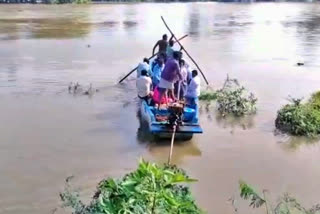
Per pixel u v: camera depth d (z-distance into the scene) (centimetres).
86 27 3397
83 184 896
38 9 4809
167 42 1634
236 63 2170
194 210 533
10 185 893
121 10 4894
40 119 1286
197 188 898
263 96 1577
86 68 1959
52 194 857
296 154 1095
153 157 1054
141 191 479
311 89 1695
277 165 1028
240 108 1388
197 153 1084
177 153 1079
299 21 4091
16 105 1409
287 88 1705
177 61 1302
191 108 1224
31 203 824
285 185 927
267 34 3225
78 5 5378
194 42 2786
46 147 1084
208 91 1589
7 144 1097
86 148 1088
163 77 1247
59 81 1719
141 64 1495
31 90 1583
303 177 969
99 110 1384
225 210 814
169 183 489
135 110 1393
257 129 1256
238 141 1166
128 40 2805
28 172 950
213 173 973
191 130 1120
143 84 1282
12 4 5322
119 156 1049
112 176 934
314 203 847
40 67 1958
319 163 1045
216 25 3719
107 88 1634
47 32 3077
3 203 823
